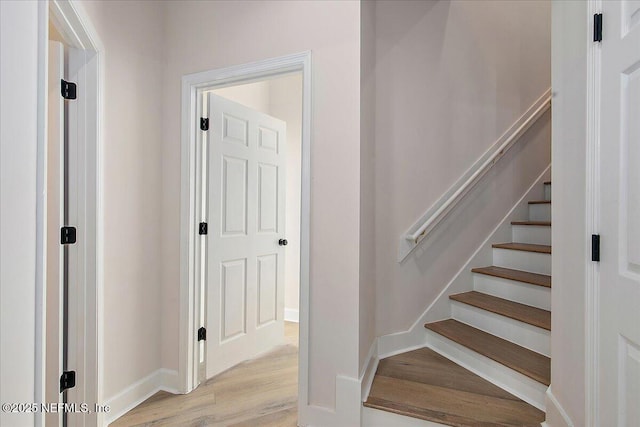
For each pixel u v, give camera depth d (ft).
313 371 5.94
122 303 6.31
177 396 6.89
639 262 3.14
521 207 9.36
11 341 2.76
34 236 3.09
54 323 5.30
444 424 5.13
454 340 6.97
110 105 6.01
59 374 5.32
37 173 3.11
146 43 6.89
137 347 6.66
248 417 6.16
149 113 6.98
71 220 5.66
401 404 5.55
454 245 8.36
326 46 5.97
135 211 6.63
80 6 4.88
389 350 7.44
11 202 2.77
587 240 4.00
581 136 4.25
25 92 2.93
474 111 8.70
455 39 8.45
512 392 5.85
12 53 2.75
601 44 3.80
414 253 7.83
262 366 8.30
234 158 8.34
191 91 7.18
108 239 5.98
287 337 10.32
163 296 7.29
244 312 8.64
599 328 3.79
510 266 8.45
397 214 7.62
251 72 6.58
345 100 5.82
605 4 3.73
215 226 7.79
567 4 4.65
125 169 6.37
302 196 6.06
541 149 9.73
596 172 3.88
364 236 6.14
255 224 9.04
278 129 9.88
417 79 7.88
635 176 3.22
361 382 5.66
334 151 5.88
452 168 8.36
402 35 7.70
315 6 6.07
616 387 3.48
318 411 5.86
